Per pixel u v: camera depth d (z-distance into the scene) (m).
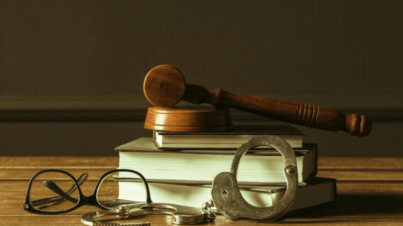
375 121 2.03
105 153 2.06
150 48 2.01
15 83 2.04
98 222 0.64
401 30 1.98
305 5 1.98
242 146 0.71
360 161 1.40
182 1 2.00
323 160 1.42
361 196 0.89
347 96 2.00
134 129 2.04
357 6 1.98
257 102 0.79
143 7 2.00
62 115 2.03
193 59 2.02
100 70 2.03
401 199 0.86
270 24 1.99
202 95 0.79
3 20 2.02
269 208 0.67
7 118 2.03
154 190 0.77
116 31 2.01
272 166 0.73
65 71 2.03
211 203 0.69
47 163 1.33
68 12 2.01
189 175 0.75
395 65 1.99
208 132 0.74
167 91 0.77
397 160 1.42
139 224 0.63
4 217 0.71
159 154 0.76
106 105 2.01
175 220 0.67
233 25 2.00
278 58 2.00
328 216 0.73
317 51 2.00
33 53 2.03
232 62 2.01
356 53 2.00
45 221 0.69
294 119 0.79
